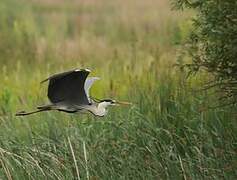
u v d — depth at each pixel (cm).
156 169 1241
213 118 1316
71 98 1033
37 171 1244
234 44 1130
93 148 1284
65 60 2028
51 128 1353
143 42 2112
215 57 1175
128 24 3064
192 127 1312
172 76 1475
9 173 1205
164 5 3803
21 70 1958
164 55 1798
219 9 1126
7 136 1346
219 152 1241
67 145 1297
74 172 1241
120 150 1284
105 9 3984
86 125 1353
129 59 1956
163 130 1291
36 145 1313
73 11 3959
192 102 1346
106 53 2228
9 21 2961
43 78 1803
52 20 3441
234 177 1205
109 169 1249
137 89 1439
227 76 1198
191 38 1195
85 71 1000
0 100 1575
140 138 1297
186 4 1176
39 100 1525
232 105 1282
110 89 1525
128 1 4084
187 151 1274
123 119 1341
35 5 3975
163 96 1365
